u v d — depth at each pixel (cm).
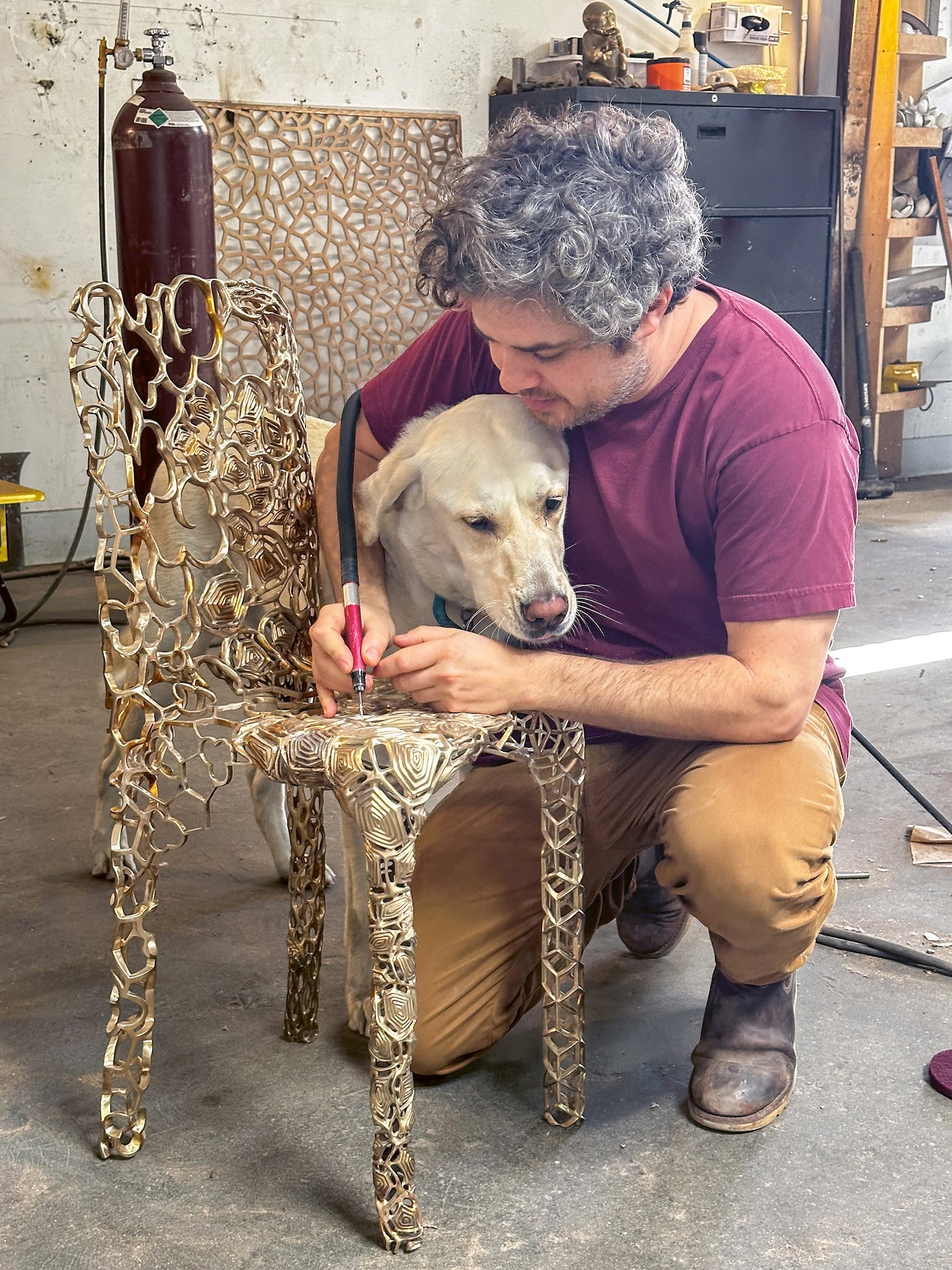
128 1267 127
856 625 393
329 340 534
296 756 125
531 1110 154
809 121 536
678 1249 129
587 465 149
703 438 139
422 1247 129
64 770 280
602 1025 175
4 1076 164
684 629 155
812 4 633
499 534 144
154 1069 165
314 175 523
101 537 134
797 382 137
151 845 143
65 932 205
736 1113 149
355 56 527
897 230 625
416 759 120
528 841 154
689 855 138
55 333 482
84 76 469
